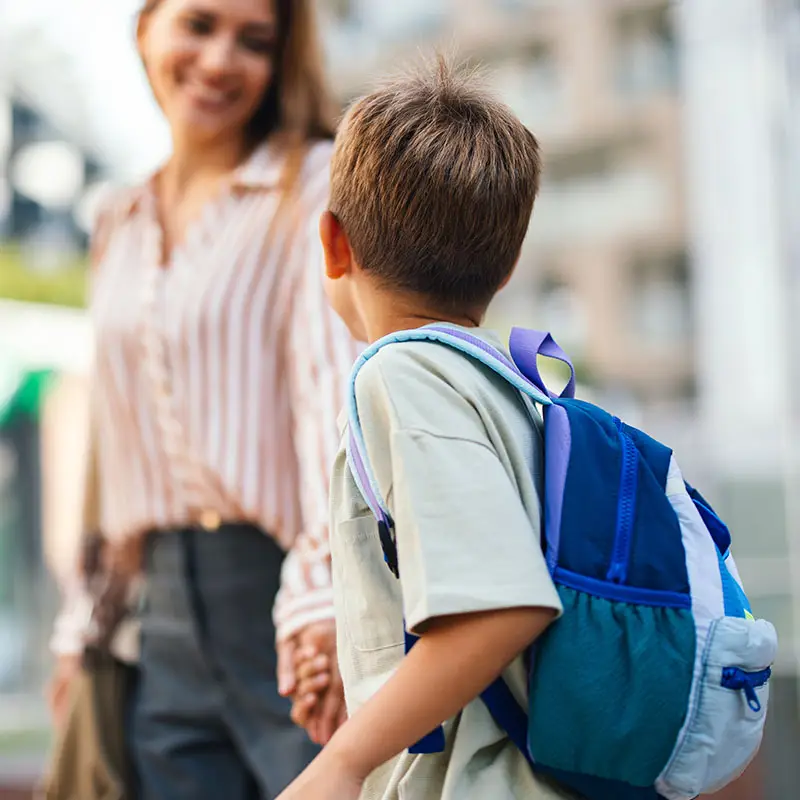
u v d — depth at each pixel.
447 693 1.12
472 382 1.23
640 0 32.34
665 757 1.13
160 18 2.04
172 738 1.95
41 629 7.81
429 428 1.18
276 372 1.91
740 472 6.72
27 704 6.99
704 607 1.18
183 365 1.91
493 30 33.19
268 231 1.92
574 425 1.24
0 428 10.06
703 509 1.31
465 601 1.11
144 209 2.09
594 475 1.21
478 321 1.38
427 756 1.23
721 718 1.15
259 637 1.88
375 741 1.14
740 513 6.53
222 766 1.95
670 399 32.09
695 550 1.22
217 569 1.90
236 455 1.87
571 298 32.97
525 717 1.20
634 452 1.24
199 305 1.90
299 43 2.05
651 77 32.78
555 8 33.03
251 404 1.89
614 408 30.16
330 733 1.67
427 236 1.31
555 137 32.94
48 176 15.80
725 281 21.61
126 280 2.02
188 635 1.91
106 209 2.16
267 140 2.05
